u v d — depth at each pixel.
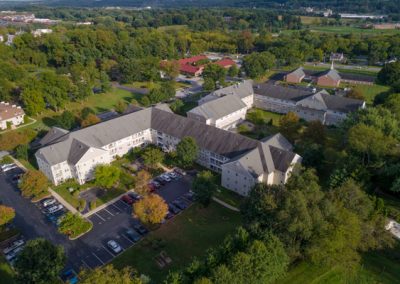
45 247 59.44
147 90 181.50
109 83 177.25
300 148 101.38
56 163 91.44
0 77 165.25
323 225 58.81
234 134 97.19
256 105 153.38
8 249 70.81
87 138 99.50
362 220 65.69
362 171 82.75
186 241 72.75
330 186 82.19
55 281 58.19
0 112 129.00
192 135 103.75
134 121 111.25
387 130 98.31
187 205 84.69
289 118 110.31
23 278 56.28
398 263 65.81
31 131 115.88
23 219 80.75
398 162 88.25
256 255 54.03
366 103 153.88
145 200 74.81
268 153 90.12
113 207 84.56
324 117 132.62
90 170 95.38
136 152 109.19
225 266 53.03
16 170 101.19
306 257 63.69
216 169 99.62
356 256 61.41
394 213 78.06
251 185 85.19
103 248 71.62
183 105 151.62
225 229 75.75
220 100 129.12
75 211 83.06
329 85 187.75
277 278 59.78
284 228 59.47
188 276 53.41
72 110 142.00
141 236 74.69
